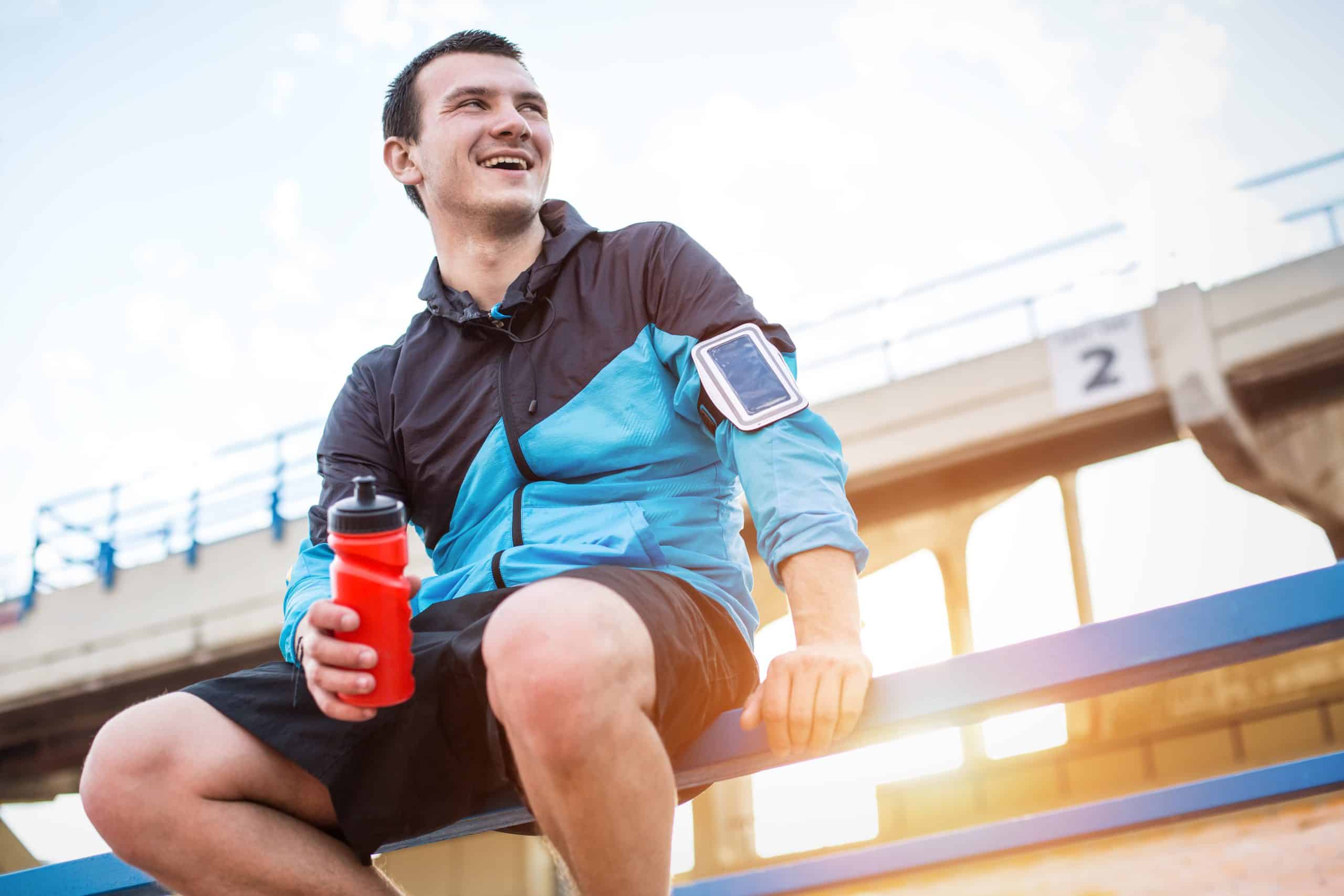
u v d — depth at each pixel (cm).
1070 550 1087
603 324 118
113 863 121
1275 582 86
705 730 101
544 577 108
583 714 83
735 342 110
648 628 92
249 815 101
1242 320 970
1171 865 711
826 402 1098
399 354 131
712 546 113
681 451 114
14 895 123
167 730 101
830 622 97
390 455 127
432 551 126
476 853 1224
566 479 115
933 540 1141
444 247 132
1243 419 985
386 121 140
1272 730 1133
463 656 96
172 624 1205
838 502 101
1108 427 1032
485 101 132
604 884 87
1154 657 87
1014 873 792
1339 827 694
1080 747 1227
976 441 1038
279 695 104
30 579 1277
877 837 1283
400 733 102
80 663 1241
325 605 92
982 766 1266
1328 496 1001
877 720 94
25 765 1407
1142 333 998
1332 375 970
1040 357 1030
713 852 1220
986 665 92
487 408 119
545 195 134
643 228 123
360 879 104
